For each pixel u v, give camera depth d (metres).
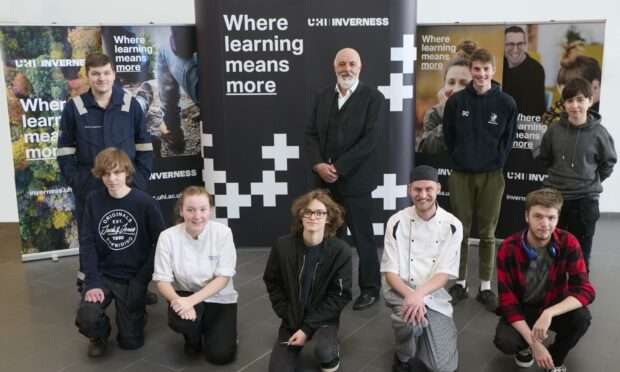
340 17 3.80
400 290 2.43
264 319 3.06
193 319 2.46
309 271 2.47
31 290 3.50
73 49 3.87
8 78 3.75
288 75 3.90
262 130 3.98
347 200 3.13
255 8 3.81
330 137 3.11
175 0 4.87
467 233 3.23
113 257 2.78
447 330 2.45
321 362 2.47
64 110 3.10
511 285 2.42
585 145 3.02
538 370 2.49
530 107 3.88
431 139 4.08
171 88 4.08
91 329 2.60
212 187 4.10
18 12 4.56
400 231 2.54
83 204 3.13
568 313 2.36
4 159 4.80
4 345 2.79
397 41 3.81
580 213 3.08
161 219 2.81
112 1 4.80
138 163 3.26
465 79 3.94
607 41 4.66
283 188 4.07
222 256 2.60
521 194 4.00
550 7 4.77
